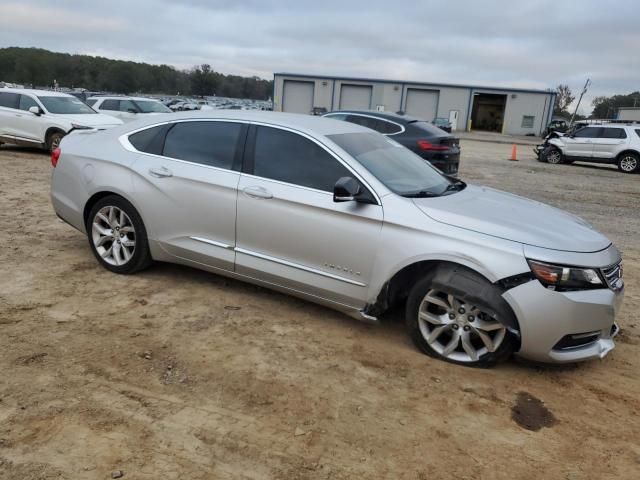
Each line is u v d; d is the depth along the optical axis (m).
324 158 4.23
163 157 4.83
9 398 3.11
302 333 4.20
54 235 6.39
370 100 57.66
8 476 2.53
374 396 3.41
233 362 3.70
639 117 58.41
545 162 21.95
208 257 4.64
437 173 4.97
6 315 4.16
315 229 4.10
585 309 3.53
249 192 4.34
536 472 2.82
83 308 4.38
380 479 2.69
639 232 8.97
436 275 3.76
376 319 4.07
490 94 58.47
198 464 2.70
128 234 5.06
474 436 3.08
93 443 2.79
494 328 3.65
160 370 3.53
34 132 13.17
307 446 2.89
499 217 3.89
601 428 3.24
